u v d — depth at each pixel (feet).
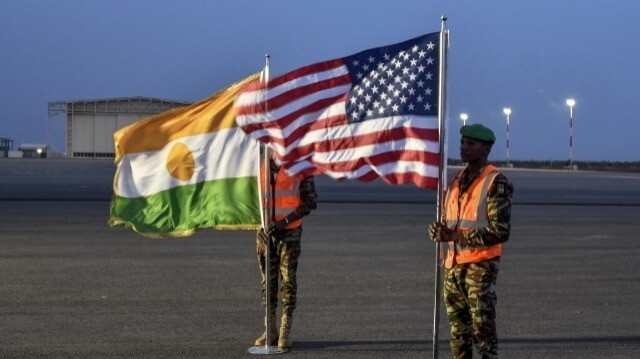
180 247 54.24
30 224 68.18
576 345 28.71
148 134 26.68
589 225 75.46
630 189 149.48
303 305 35.37
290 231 27.61
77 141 326.85
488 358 20.89
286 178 27.63
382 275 43.73
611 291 39.70
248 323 31.63
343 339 29.27
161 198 26.73
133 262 47.47
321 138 22.34
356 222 74.13
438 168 21.50
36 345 27.94
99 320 31.91
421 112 21.79
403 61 21.94
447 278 21.65
